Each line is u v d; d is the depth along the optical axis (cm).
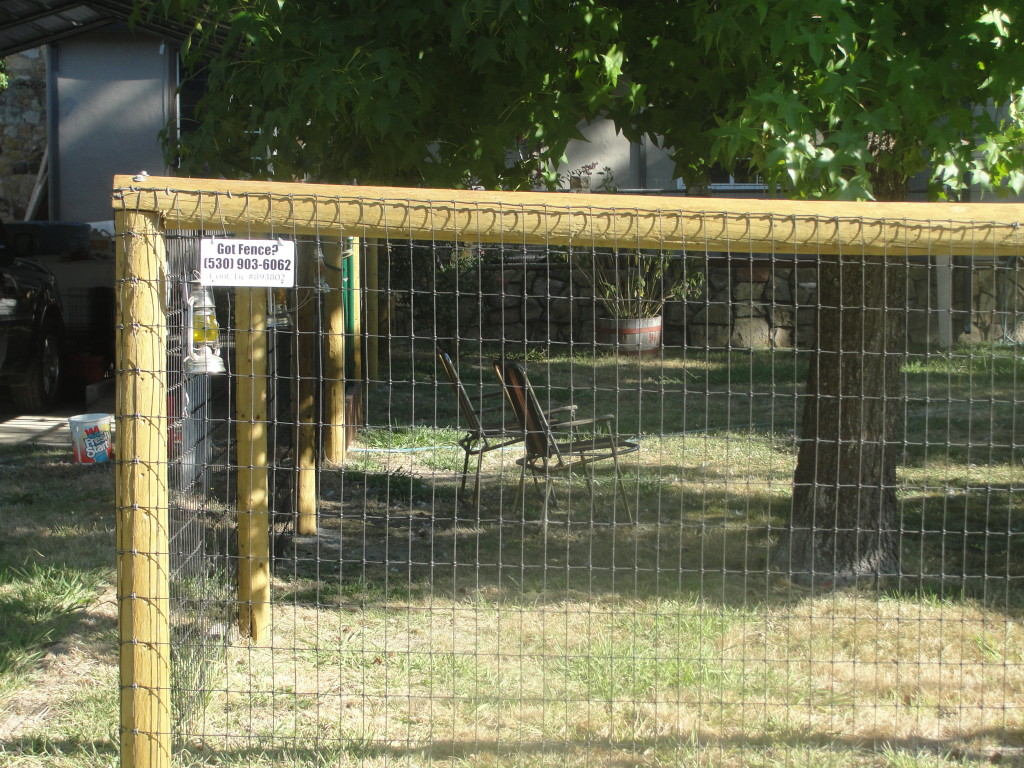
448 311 1355
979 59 377
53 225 1411
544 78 414
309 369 609
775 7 365
